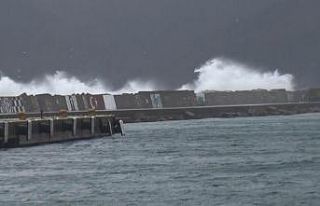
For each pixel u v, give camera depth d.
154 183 163.38
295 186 156.88
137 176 175.62
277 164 197.00
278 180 165.62
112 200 142.88
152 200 142.50
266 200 141.62
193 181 165.50
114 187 158.25
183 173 180.25
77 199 144.00
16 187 159.25
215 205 137.25
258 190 152.25
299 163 198.88
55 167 196.88
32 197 146.50
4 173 184.00
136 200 142.75
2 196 147.75
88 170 189.25
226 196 145.88
